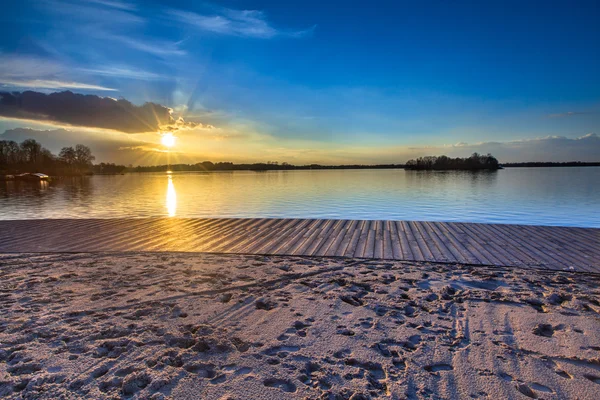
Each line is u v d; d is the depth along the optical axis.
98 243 6.34
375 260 5.15
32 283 4.03
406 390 2.10
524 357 2.46
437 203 15.69
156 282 4.08
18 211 14.40
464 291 3.80
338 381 2.19
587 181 31.23
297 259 5.20
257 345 2.62
